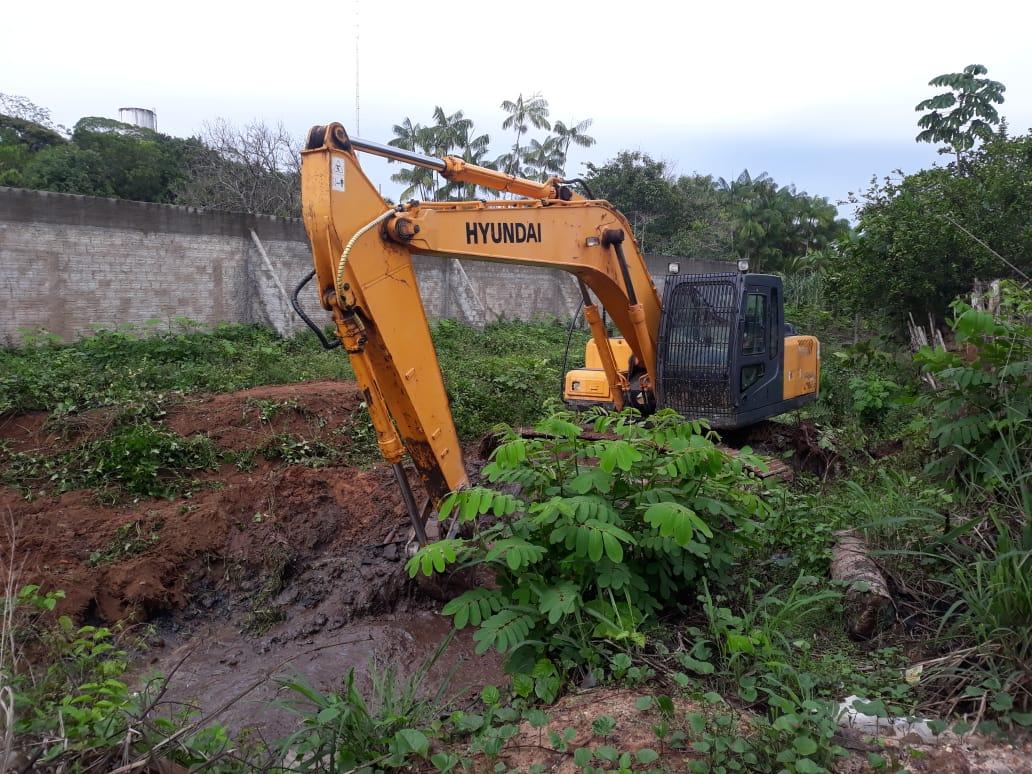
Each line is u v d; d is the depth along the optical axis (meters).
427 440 5.23
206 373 11.01
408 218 5.04
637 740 3.50
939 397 5.58
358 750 3.44
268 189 25.75
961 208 13.73
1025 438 4.96
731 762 3.26
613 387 8.41
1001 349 5.09
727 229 42.25
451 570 5.58
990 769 3.30
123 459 7.47
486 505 4.21
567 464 4.91
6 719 2.76
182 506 6.88
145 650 5.20
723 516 5.36
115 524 6.50
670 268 8.44
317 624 5.53
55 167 24.53
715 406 8.02
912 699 3.88
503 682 4.64
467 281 19.94
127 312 14.28
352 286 4.74
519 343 17.22
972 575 4.48
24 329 12.92
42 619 4.88
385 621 5.57
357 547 6.51
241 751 3.48
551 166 39.59
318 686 4.69
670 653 4.30
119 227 14.05
